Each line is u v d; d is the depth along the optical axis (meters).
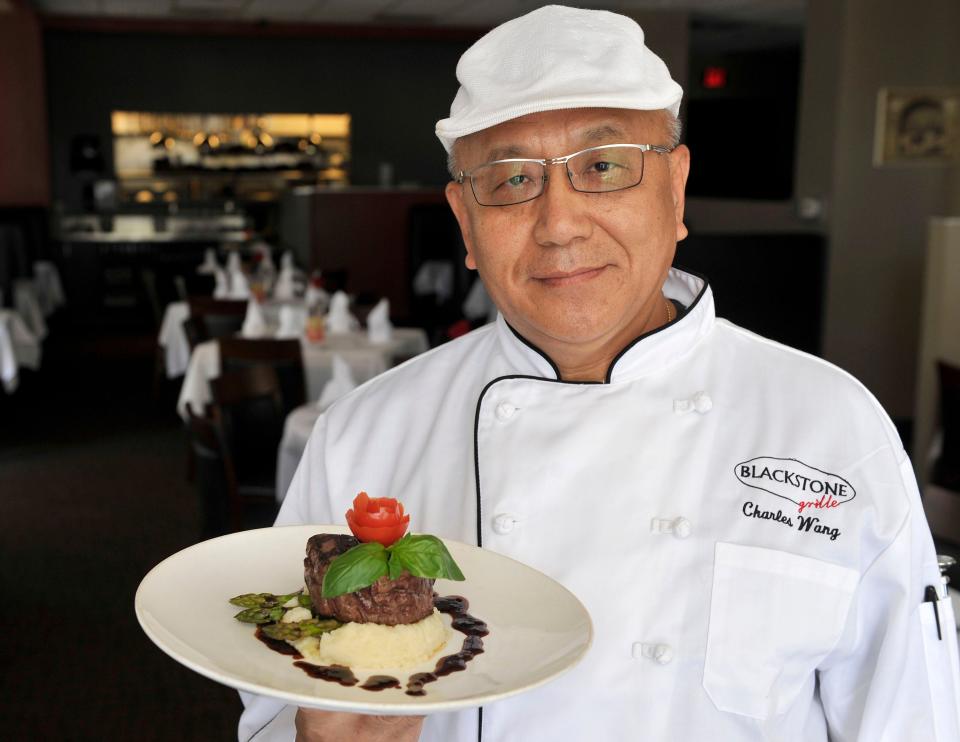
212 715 3.09
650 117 0.95
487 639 0.80
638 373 1.01
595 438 0.99
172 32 11.79
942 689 0.97
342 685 0.73
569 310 0.94
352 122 12.60
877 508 0.93
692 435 0.98
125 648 3.53
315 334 5.54
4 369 6.57
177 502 5.18
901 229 6.47
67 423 6.96
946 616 0.97
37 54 11.24
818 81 6.53
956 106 6.34
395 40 12.41
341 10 10.98
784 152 13.12
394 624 0.78
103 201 11.79
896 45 6.29
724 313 6.44
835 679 0.96
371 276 10.98
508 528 0.98
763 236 6.39
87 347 10.08
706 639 0.90
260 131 12.51
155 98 12.09
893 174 6.41
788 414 0.97
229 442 4.15
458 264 9.66
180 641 0.74
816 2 6.52
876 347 6.56
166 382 8.16
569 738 0.91
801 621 0.90
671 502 0.95
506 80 0.92
